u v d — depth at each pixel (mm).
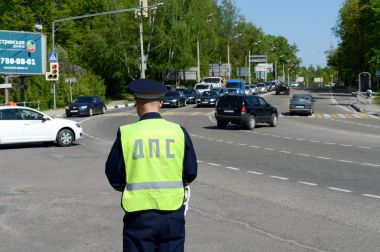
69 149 18875
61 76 51938
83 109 39250
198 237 7242
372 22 69125
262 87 89625
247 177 12367
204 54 81438
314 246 6828
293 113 40844
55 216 8609
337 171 13336
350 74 94875
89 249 6781
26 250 6766
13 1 63500
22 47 39719
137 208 3922
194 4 66188
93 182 11836
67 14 68500
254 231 7562
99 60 65062
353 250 6656
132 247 3939
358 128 28688
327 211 8820
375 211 8820
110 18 62000
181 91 54469
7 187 11305
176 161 4016
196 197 9984
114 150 4031
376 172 13164
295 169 13695
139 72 65375
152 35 63156
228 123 30734
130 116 38531
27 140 19297
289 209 8969
